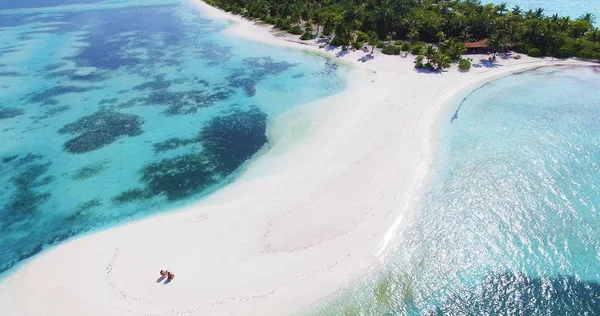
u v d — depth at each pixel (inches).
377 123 2022.6
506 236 1357.0
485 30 3115.2
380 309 1115.3
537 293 1156.5
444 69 2719.0
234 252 1277.1
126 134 2058.3
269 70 2874.0
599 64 2810.0
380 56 2992.1
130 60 3174.2
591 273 1211.2
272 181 1625.2
